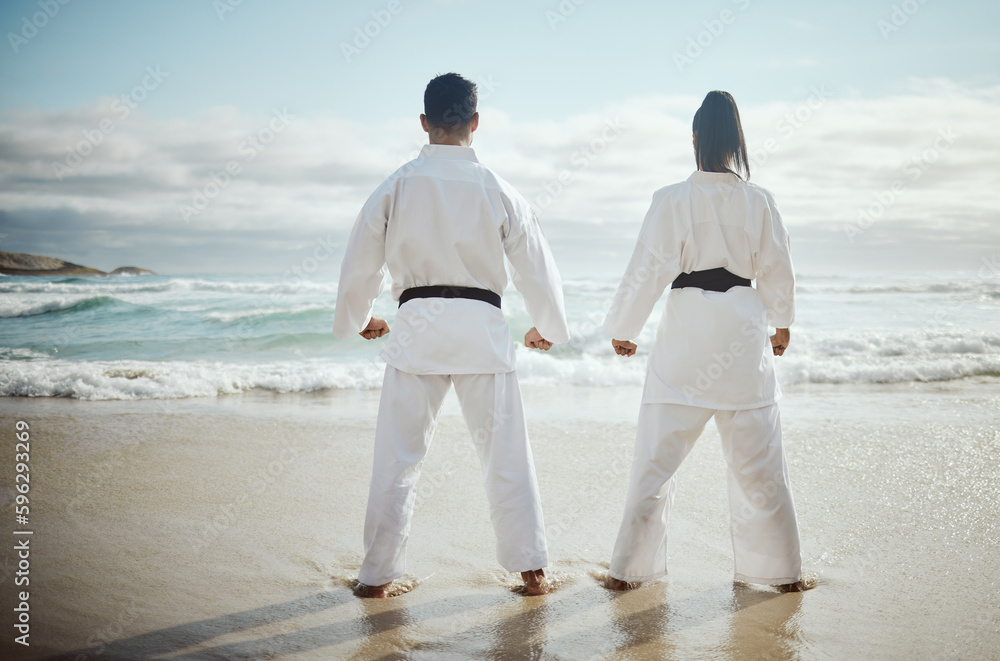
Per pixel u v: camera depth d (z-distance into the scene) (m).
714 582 2.41
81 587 2.31
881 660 1.84
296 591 2.32
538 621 2.11
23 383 6.22
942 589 2.29
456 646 1.94
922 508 3.09
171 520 2.99
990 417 5.11
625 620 2.11
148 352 9.55
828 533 2.81
